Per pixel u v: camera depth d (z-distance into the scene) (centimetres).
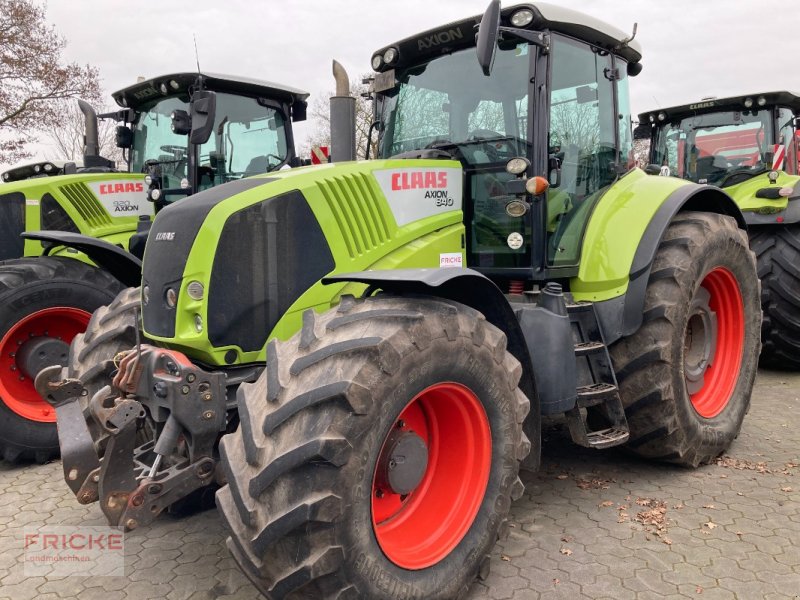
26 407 407
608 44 367
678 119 702
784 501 316
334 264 279
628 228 345
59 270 420
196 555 279
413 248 302
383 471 231
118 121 624
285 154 628
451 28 334
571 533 290
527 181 310
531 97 318
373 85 388
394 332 217
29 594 253
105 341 309
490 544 251
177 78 547
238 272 259
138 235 538
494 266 335
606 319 334
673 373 333
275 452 201
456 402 247
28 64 1592
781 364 566
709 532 288
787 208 524
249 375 263
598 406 330
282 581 199
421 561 230
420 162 311
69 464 221
